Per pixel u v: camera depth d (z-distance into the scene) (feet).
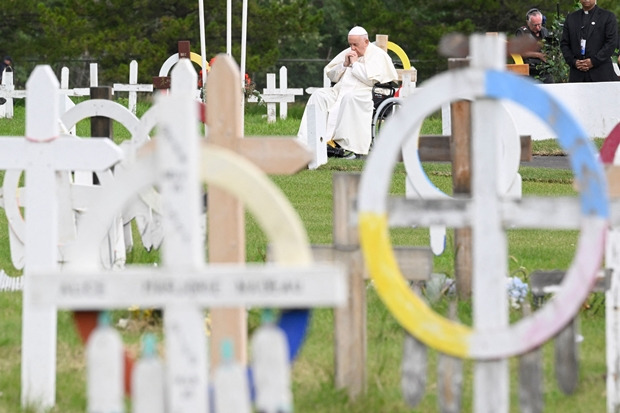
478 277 38.01
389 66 152.35
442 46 43.50
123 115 79.15
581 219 36.96
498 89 36.58
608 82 159.94
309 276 33.55
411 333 38.22
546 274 52.26
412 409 45.29
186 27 295.69
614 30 161.68
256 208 34.88
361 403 45.93
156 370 33.78
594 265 36.78
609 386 44.78
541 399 39.63
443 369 39.29
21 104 249.14
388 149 37.06
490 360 37.68
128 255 76.13
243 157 45.14
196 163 33.76
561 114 36.42
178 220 33.68
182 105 33.47
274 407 33.09
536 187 120.57
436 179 123.34
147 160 35.55
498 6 326.85
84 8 304.09
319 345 56.13
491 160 37.70
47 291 34.45
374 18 328.70
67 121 80.02
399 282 37.47
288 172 45.09
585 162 36.55
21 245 70.64
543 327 37.11
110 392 33.63
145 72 289.53
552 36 177.17
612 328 44.57
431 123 184.65
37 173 46.06
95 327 36.01
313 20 307.78
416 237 91.35
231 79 45.01
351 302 46.57
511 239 89.97
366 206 37.27
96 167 45.88
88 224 35.70
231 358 33.22
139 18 311.47
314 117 138.51
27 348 46.21
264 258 73.36
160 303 34.06
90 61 307.99
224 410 33.06
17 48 307.99
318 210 104.99
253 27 302.45
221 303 33.83
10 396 47.88
